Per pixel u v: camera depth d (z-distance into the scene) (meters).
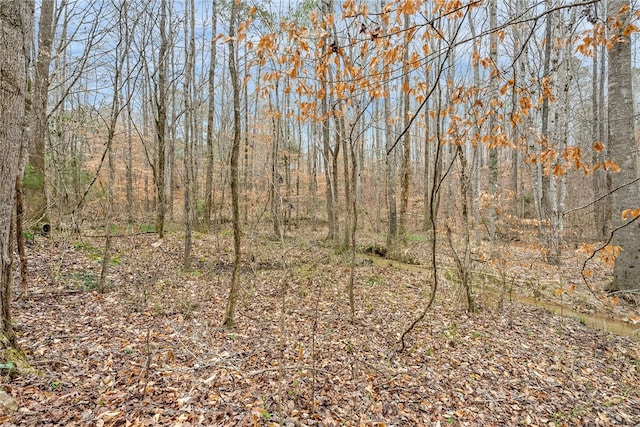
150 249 9.93
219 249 10.92
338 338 5.47
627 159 7.37
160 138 11.26
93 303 5.91
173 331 5.11
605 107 17.39
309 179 20.47
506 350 5.48
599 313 7.36
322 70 3.57
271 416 3.36
